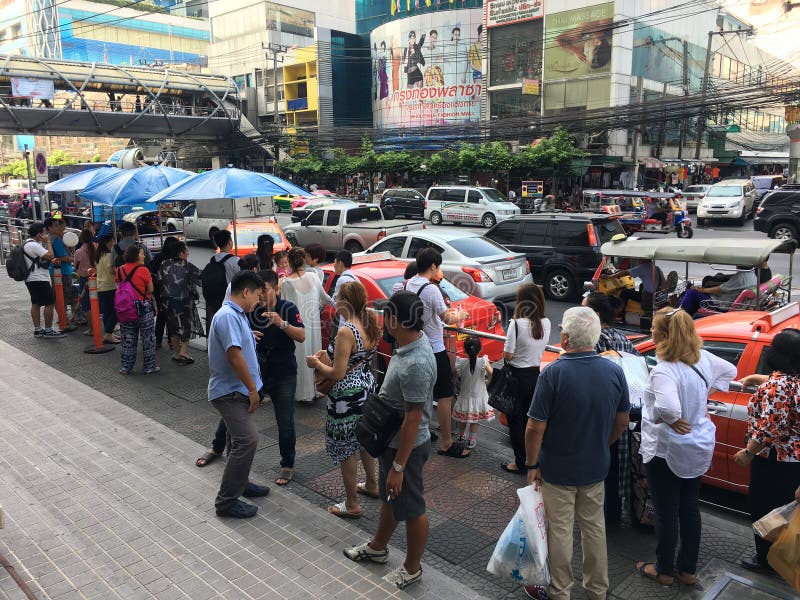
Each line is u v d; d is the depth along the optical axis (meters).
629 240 8.21
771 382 3.64
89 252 9.51
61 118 41.75
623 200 27.62
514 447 5.21
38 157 15.33
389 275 7.98
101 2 87.31
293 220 30.62
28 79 39.88
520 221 14.24
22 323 10.98
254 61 68.88
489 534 4.40
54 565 3.93
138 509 4.64
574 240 13.42
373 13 65.81
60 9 83.44
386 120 54.72
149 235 18.25
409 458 3.59
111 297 9.37
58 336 9.98
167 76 46.94
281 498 4.86
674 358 3.68
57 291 10.17
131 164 15.45
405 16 62.00
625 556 4.16
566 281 13.56
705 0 46.66
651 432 3.72
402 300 3.43
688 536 3.73
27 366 8.30
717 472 4.81
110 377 7.95
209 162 55.56
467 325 7.07
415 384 3.42
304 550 4.12
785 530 3.35
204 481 5.11
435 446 5.90
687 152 50.66
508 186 39.19
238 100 51.44
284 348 5.20
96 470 5.29
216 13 72.75
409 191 33.97
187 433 6.20
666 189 39.78
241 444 4.49
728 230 28.09
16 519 4.49
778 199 21.34
